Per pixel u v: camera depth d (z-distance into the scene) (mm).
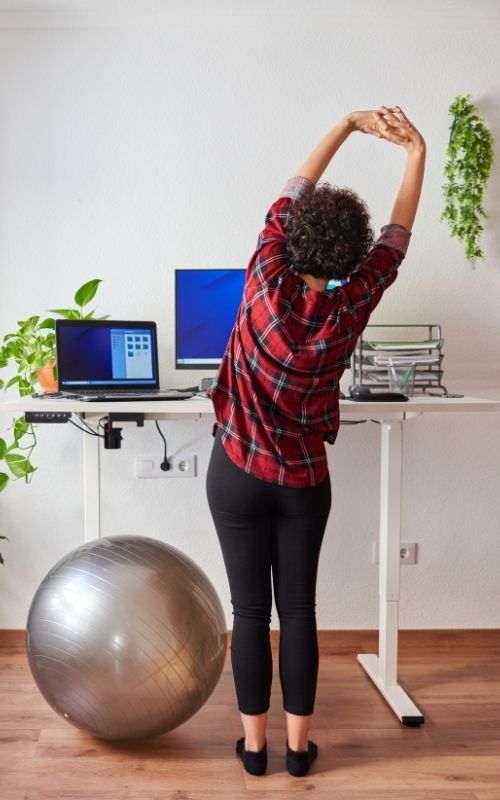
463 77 2369
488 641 2484
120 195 2379
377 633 2484
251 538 1568
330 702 2010
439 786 1584
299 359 1396
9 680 2111
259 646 1588
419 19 2338
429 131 2383
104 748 1728
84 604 1598
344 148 2381
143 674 1563
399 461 2023
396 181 2393
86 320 2145
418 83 2369
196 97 2363
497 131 2385
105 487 2451
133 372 2195
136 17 2311
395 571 2043
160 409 1808
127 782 1586
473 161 2299
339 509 2473
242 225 2387
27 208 2375
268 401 1473
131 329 2207
